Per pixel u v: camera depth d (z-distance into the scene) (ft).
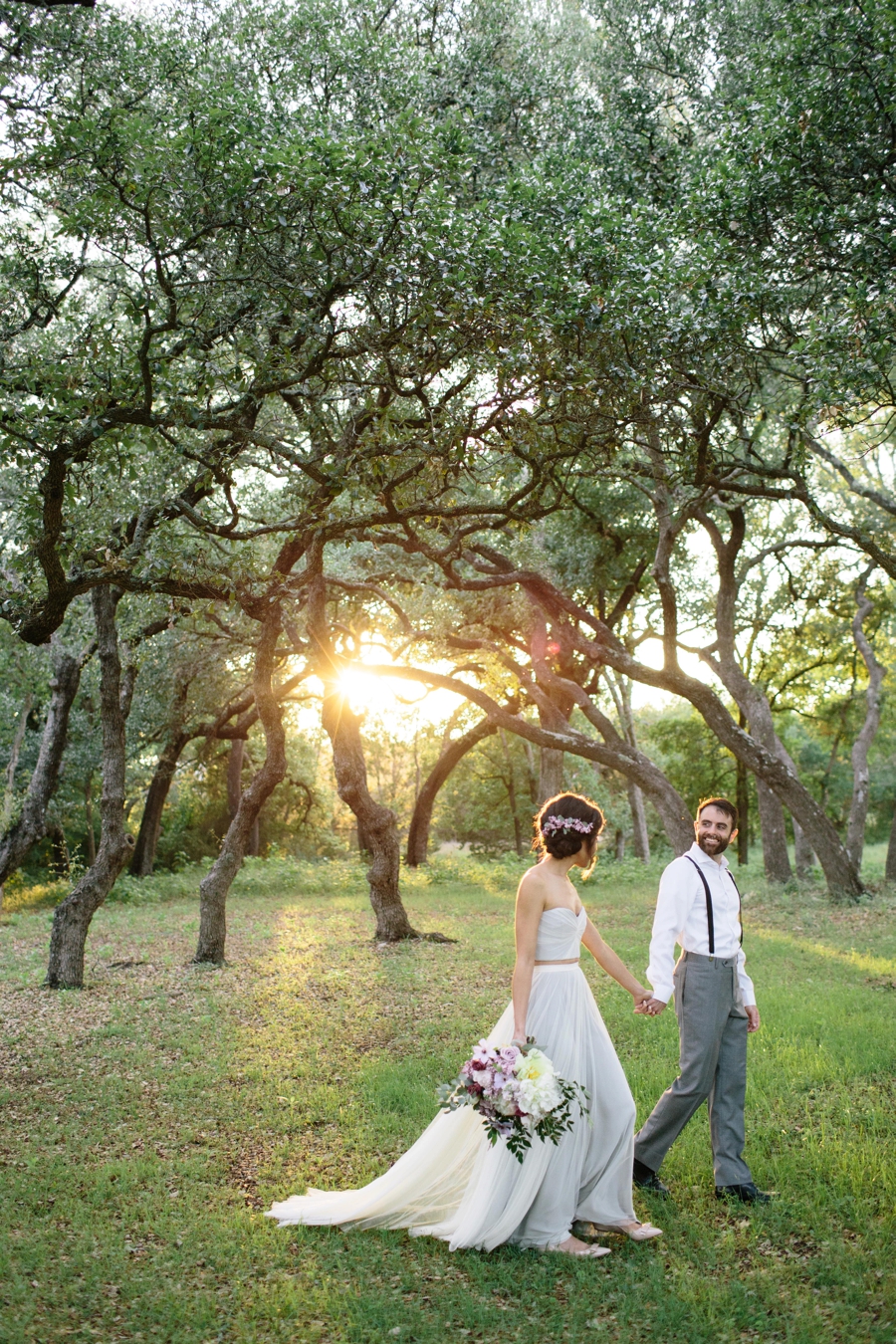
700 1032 15.06
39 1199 15.56
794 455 41.37
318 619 43.80
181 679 78.89
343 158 21.66
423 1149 14.34
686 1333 11.08
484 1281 12.48
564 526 70.64
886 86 27.94
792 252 30.07
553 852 14.62
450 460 27.22
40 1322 11.48
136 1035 27.43
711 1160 16.28
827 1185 15.19
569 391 25.98
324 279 24.50
